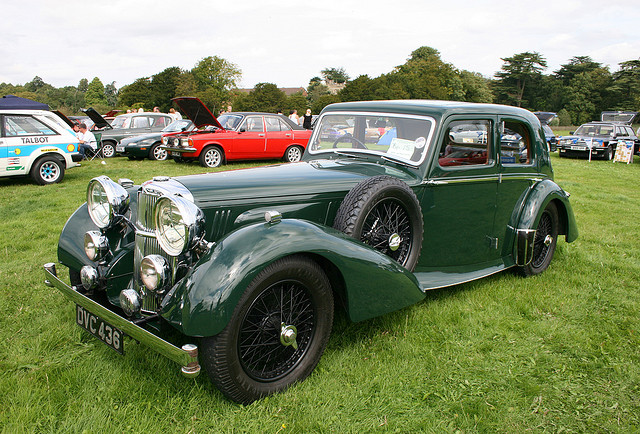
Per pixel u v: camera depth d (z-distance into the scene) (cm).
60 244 299
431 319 327
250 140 1245
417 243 312
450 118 339
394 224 303
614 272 440
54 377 247
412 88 6719
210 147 1198
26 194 805
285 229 231
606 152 1773
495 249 400
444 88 7306
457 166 353
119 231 293
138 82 6888
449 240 361
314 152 414
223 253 216
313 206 298
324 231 245
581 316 345
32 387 236
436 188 339
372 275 255
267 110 6378
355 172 326
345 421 219
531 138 417
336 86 14050
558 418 230
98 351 275
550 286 402
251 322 224
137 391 236
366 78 6019
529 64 8569
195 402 227
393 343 292
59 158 934
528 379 262
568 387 256
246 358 229
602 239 566
